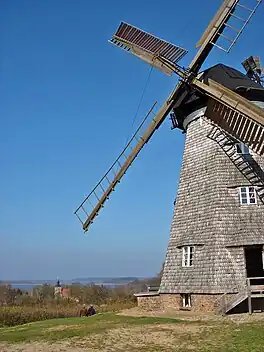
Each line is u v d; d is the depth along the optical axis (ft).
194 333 59.67
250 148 83.41
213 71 88.48
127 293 209.77
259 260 95.66
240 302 75.05
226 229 80.69
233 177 84.17
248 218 81.25
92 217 91.66
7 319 138.62
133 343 55.47
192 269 81.97
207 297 77.46
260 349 48.32
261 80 97.04
